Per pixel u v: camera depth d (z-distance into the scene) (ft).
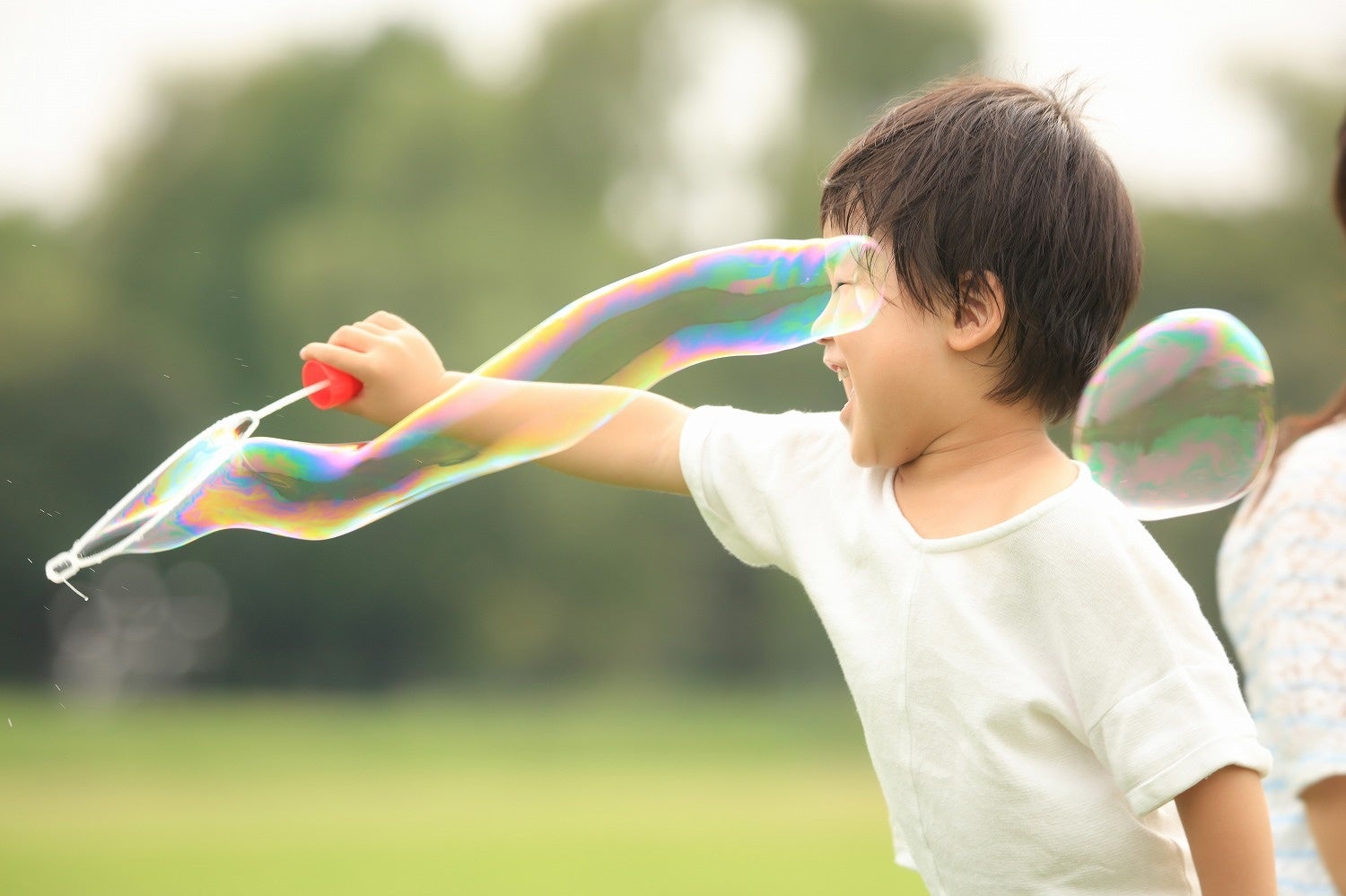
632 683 108.37
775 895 32.58
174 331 106.93
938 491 6.64
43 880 36.01
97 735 80.79
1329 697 6.31
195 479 6.74
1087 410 6.78
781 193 110.83
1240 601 6.89
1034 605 6.22
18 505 98.17
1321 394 98.94
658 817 50.52
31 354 100.12
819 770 68.44
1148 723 5.97
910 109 6.96
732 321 7.09
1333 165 7.80
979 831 6.31
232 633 109.40
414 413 7.06
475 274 106.11
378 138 111.14
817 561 6.89
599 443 7.59
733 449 7.32
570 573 107.24
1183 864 6.28
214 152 110.93
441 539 106.42
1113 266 6.88
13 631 104.22
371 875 36.50
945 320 6.58
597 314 7.30
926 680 6.37
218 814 51.62
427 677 108.78
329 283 104.32
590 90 112.68
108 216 109.70
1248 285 102.32
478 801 55.77
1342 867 6.29
